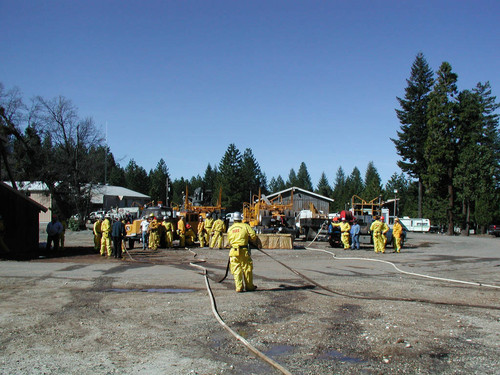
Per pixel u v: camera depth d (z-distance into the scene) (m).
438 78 57.81
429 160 58.34
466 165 55.28
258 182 113.50
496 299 9.95
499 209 55.34
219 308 8.85
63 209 50.50
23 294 10.26
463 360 5.83
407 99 67.19
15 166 47.47
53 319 7.89
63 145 50.12
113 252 21.67
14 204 22.41
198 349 6.26
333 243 26.94
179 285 11.68
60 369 5.43
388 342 6.61
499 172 65.38
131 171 126.25
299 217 36.62
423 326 7.52
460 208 59.97
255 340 6.70
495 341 6.68
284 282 12.34
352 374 5.33
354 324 7.65
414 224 61.25
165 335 6.93
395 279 13.11
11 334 6.93
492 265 17.48
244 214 36.00
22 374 5.25
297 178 147.88
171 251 23.70
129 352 6.10
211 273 14.19
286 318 8.06
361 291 10.95
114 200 81.69
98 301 9.48
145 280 12.52
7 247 21.48
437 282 12.56
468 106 57.31
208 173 143.50
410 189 71.06
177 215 30.75
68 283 11.88
